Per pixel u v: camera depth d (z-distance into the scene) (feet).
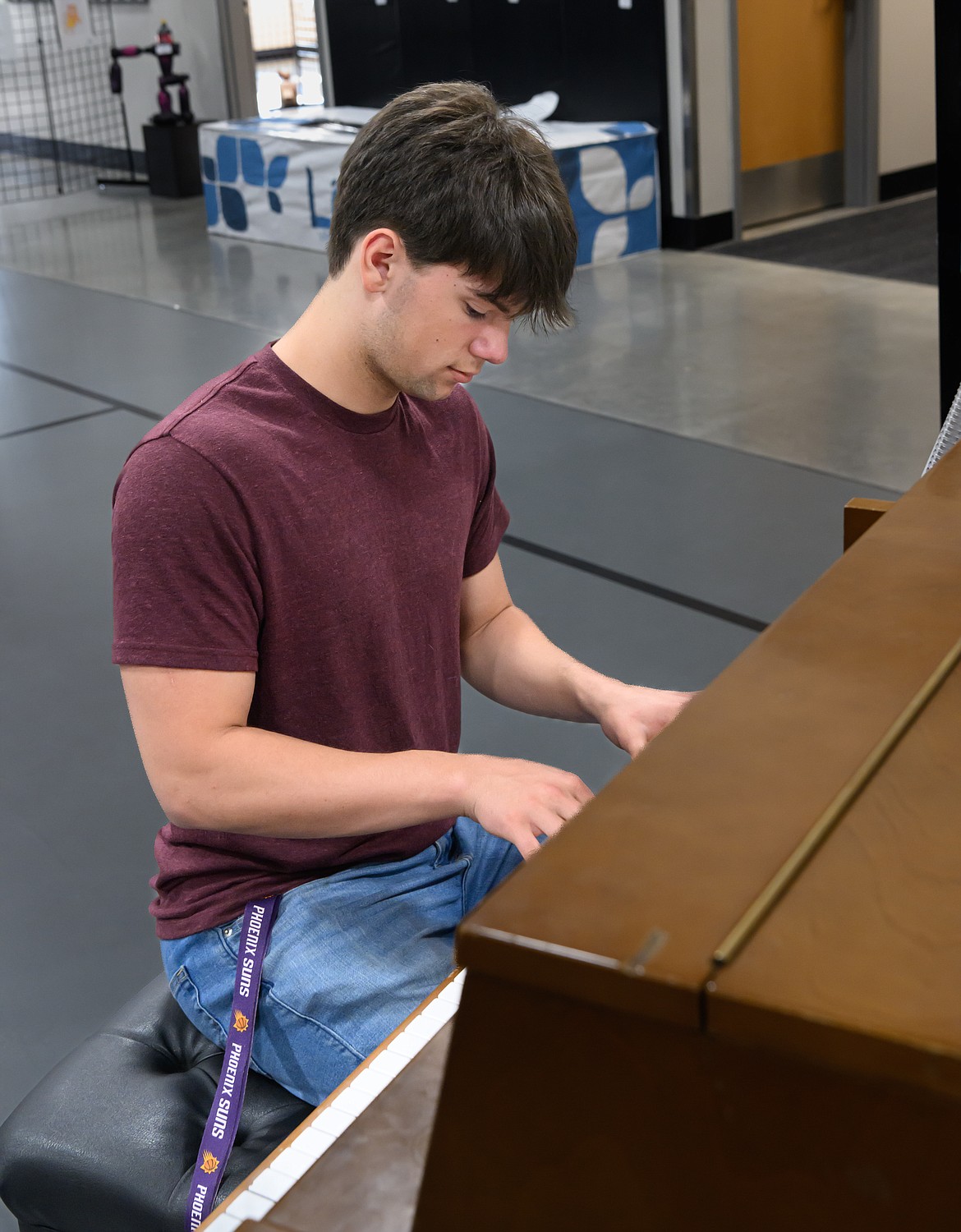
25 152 36.81
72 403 16.28
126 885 7.64
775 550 11.38
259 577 3.85
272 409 3.90
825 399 15.07
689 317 18.92
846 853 1.52
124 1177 3.77
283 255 24.09
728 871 1.49
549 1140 1.41
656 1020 1.31
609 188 22.30
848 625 2.14
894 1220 1.27
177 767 3.76
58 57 34.17
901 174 26.09
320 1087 3.86
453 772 3.59
